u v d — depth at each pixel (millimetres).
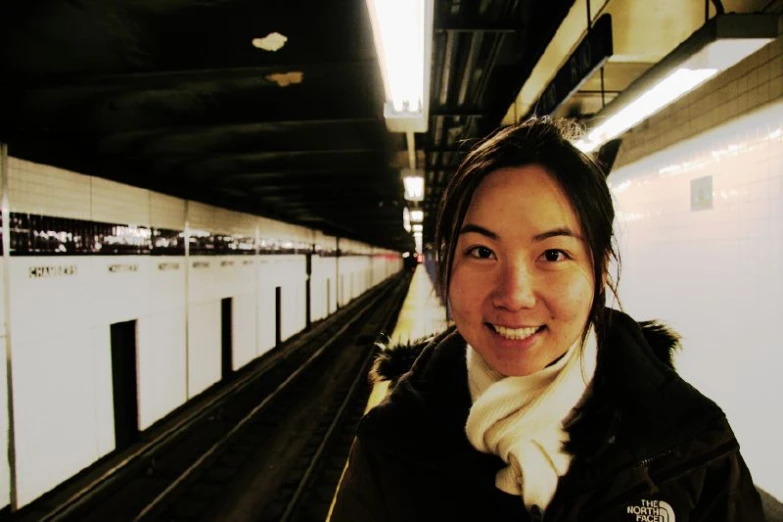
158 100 4199
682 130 4266
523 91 4266
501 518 887
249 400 9094
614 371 876
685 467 821
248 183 8688
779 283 3201
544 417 823
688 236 4227
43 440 4840
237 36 3262
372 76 3938
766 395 3350
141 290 6672
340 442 7312
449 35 3459
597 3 2809
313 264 17969
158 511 5129
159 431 6902
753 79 3369
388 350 1253
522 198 795
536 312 791
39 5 2721
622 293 5465
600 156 5625
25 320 4621
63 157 4984
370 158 6961
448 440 930
